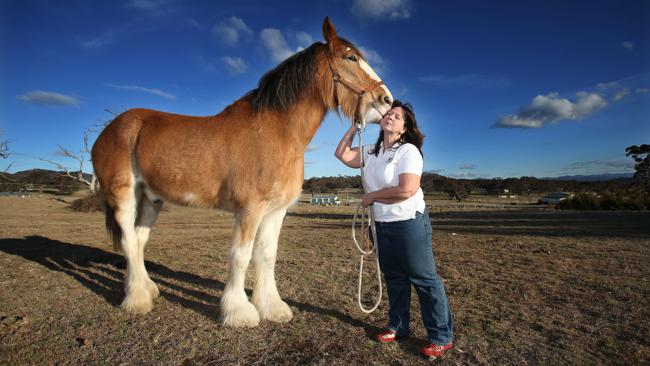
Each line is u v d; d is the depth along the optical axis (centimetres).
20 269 466
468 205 3081
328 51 308
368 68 306
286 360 244
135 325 299
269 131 298
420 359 250
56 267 484
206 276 461
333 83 305
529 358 248
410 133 258
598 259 576
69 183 2980
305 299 375
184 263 532
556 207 2253
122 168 338
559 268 512
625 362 241
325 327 302
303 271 494
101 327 294
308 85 306
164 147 318
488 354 254
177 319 314
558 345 267
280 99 301
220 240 796
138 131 341
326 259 579
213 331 289
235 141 300
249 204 295
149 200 381
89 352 252
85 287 396
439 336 252
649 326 299
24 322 293
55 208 1772
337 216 1802
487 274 479
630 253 627
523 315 328
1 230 898
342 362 243
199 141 310
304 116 307
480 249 683
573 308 345
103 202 367
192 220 1370
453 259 583
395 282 277
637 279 446
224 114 325
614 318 318
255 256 336
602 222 1255
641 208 1978
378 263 272
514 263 550
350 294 394
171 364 238
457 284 432
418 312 336
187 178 312
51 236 797
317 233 966
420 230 248
